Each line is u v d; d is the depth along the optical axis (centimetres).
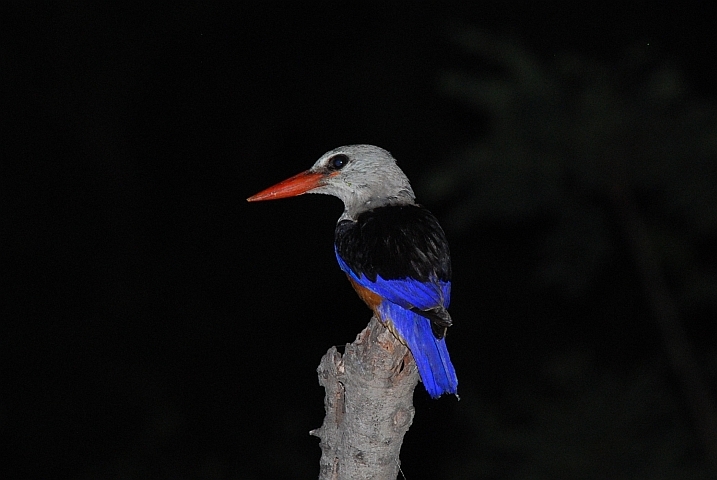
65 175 1766
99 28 1784
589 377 1095
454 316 1571
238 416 1499
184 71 1862
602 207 1021
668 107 947
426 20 1816
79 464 1438
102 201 1772
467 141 1753
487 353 1535
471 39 980
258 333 1653
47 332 1599
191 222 1791
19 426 1470
